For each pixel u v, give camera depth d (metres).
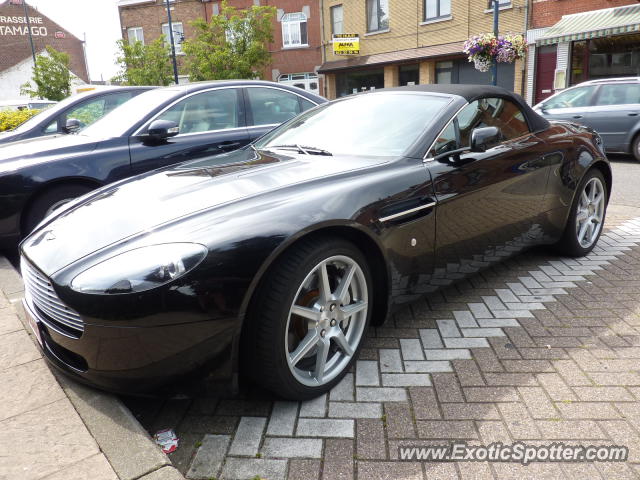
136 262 1.96
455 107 3.10
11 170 4.19
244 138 5.23
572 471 1.85
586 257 4.24
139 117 4.84
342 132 3.21
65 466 1.82
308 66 25.67
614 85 9.86
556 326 2.99
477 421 2.15
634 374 2.46
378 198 2.49
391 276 2.59
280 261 2.12
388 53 22.09
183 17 27.66
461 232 2.96
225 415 2.25
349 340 2.51
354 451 1.99
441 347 2.79
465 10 19.19
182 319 1.93
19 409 2.16
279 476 1.87
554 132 3.88
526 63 17.66
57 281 2.02
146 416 2.27
